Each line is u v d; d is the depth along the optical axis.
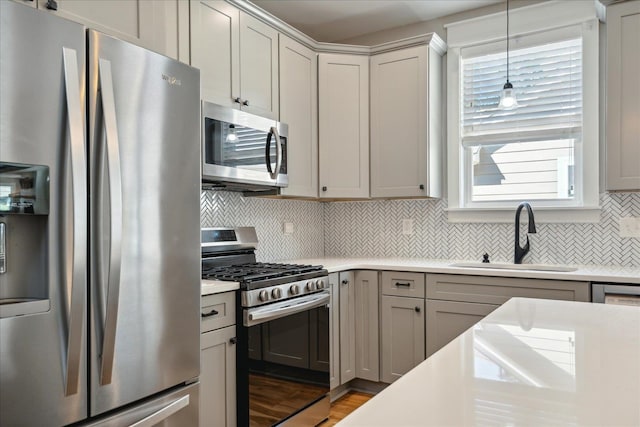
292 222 3.53
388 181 3.26
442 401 0.70
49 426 1.30
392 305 2.93
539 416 0.64
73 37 1.39
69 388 1.34
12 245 1.31
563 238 3.00
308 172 3.15
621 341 1.05
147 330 1.58
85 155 1.40
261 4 3.21
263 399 2.18
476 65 3.35
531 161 3.19
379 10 3.32
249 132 2.58
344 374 2.93
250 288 2.12
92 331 1.41
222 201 2.91
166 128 1.68
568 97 3.04
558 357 0.93
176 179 1.71
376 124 3.31
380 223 3.68
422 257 3.50
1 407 1.20
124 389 1.50
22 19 1.27
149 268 1.59
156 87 1.64
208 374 1.97
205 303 1.96
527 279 2.49
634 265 2.78
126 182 1.52
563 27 3.03
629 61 2.51
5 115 1.23
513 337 1.09
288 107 2.98
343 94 3.30
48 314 1.30
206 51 2.38
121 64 1.52
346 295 2.97
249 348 2.11
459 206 3.37
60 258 1.33
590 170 2.93
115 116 1.47
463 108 3.39
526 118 3.18
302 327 2.47
